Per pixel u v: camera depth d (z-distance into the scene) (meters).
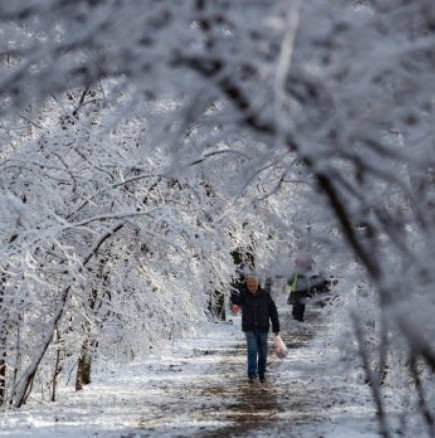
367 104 9.55
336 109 8.96
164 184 36.94
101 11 9.16
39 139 32.00
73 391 41.12
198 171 15.87
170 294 41.41
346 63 8.74
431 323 10.53
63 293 34.91
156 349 43.47
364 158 9.99
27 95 10.34
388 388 29.52
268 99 8.94
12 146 31.03
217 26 8.95
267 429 29.08
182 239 39.06
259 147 11.55
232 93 9.14
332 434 27.38
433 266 10.52
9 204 22.39
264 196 17.72
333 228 13.40
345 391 36.38
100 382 43.91
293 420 30.69
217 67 9.06
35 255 33.03
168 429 29.55
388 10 9.09
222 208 36.41
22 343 35.19
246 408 34.09
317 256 13.16
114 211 35.41
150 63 9.16
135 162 33.59
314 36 8.59
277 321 43.06
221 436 27.98
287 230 13.60
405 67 9.24
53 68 9.92
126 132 34.09
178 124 10.41
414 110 9.67
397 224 11.27
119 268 39.91
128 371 48.09
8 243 28.94
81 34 9.45
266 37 8.31
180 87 9.45
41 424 30.77
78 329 37.84
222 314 82.12
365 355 14.90
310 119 9.12
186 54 8.80
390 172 10.12
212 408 34.31
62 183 34.34
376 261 10.40
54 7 9.29
